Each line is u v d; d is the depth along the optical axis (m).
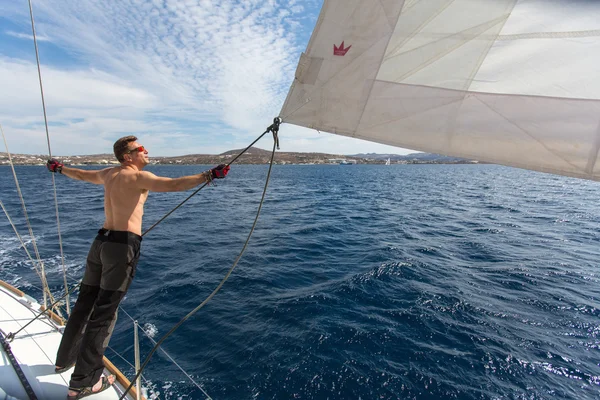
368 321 6.54
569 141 1.41
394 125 1.77
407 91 1.71
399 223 17.66
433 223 17.67
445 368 5.20
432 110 1.67
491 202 27.19
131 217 2.32
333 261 10.55
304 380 4.91
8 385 2.35
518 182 52.59
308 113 1.98
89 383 2.28
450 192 35.97
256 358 5.41
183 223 17.86
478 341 5.92
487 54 1.53
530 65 1.45
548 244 12.98
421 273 9.28
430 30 1.62
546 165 1.47
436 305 7.25
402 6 1.66
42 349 2.84
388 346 5.73
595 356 5.54
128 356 5.52
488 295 7.84
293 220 18.80
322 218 19.48
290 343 5.80
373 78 1.77
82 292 2.47
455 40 1.58
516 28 1.47
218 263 10.38
